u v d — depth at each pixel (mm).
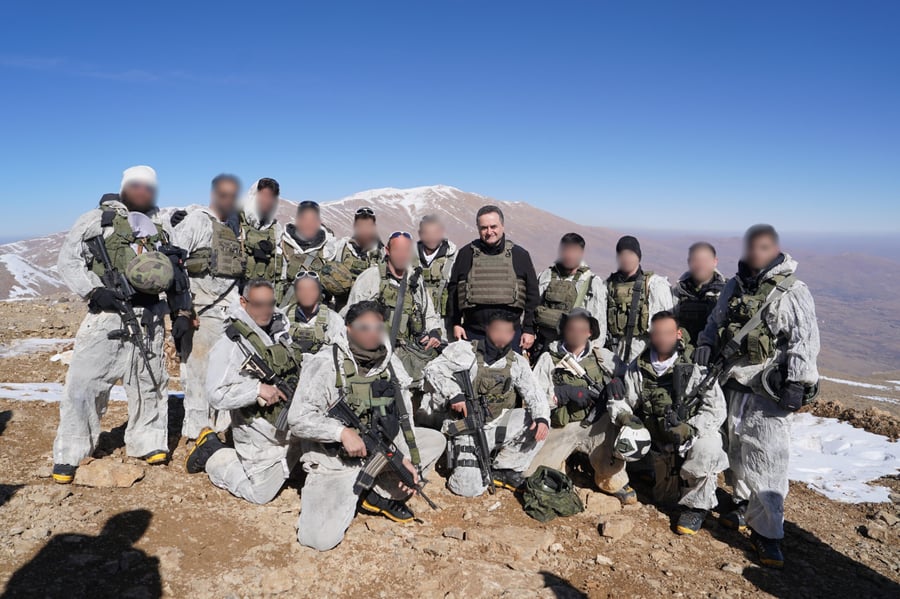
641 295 5699
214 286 5113
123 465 4477
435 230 5980
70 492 4168
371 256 6207
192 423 5281
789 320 4105
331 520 3838
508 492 4980
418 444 4586
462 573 3590
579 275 6000
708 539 4453
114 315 4430
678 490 4984
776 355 4227
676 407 4535
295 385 4395
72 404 4355
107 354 4430
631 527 4422
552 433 5215
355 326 3938
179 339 5117
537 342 6121
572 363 5082
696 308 5391
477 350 4977
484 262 5527
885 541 4695
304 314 5289
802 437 7422
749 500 4312
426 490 4902
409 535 4094
